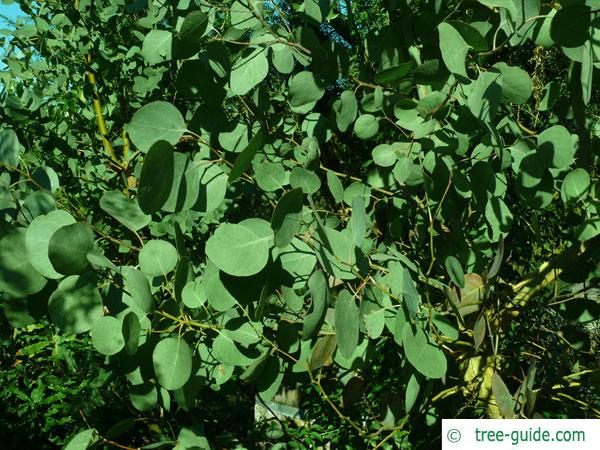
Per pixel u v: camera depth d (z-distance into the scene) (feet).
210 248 3.43
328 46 4.74
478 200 4.63
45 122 8.32
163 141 3.27
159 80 8.93
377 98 4.73
